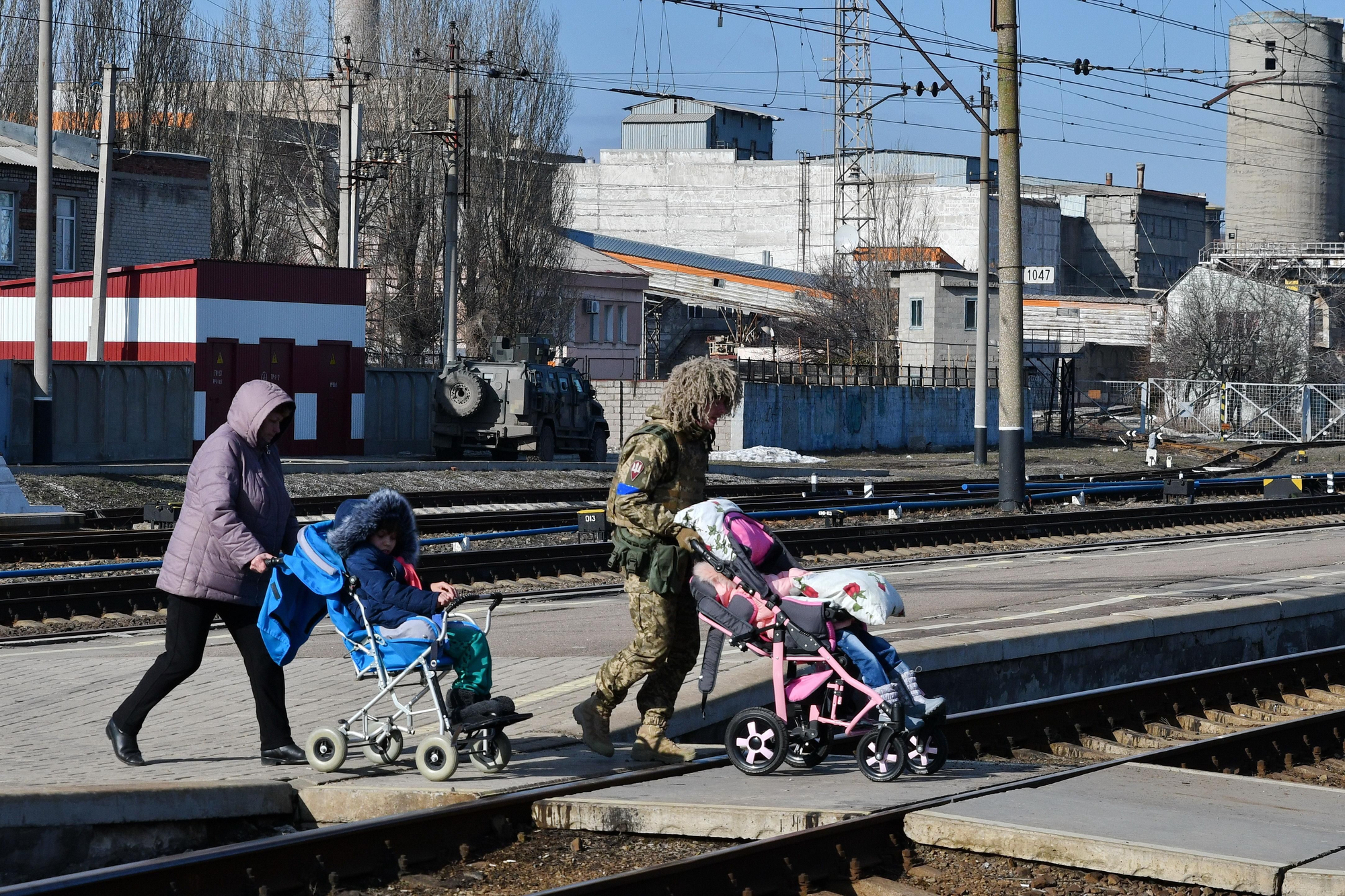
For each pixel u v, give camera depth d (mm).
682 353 111250
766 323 110688
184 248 62156
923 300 90000
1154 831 8320
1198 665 17484
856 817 8648
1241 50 135250
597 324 97188
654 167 137375
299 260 84812
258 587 10078
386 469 41531
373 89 76000
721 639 10062
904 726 9750
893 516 33969
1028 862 8312
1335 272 113500
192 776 9523
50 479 34406
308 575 9750
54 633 17812
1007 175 34094
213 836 9008
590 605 20062
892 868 8500
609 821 8938
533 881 8234
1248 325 93000
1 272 55125
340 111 54812
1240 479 45312
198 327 46750
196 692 12906
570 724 11328
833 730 10148
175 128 71562
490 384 50125
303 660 14578
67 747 10562
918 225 118312
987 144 55719
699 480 10016
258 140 75188
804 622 9812
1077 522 31844
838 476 50312
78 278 49781
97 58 69375
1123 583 21844
